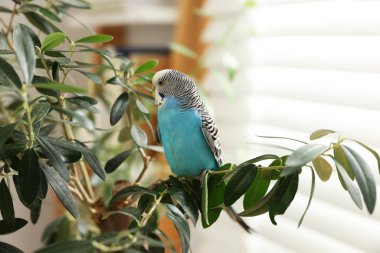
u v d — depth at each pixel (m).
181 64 1.54
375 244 1.10
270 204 0.72
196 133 0.94
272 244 1.41
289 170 0.58
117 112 0.84
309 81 1.26
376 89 1.10
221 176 0.79
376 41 1.10
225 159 1.49
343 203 1.14
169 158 0.98
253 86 1.41
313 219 1.24
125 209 0.71
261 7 1.38
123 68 0.89
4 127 0.62
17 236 1.72
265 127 1.41
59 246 0.60
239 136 1.46
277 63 1.32
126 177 1.32
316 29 1.20
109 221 0.90
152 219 0.73
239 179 0.71
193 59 1.53
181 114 0.93
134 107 0.99
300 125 1.26
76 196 0.98
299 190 1.25
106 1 1.72
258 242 1.45
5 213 0.73
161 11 1.70
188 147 0.95
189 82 0.96
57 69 0.76
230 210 0.90
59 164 0.66
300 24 1.25
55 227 1.14
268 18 1.36
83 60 1.58
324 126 1.20
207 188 0.78
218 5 1.47
